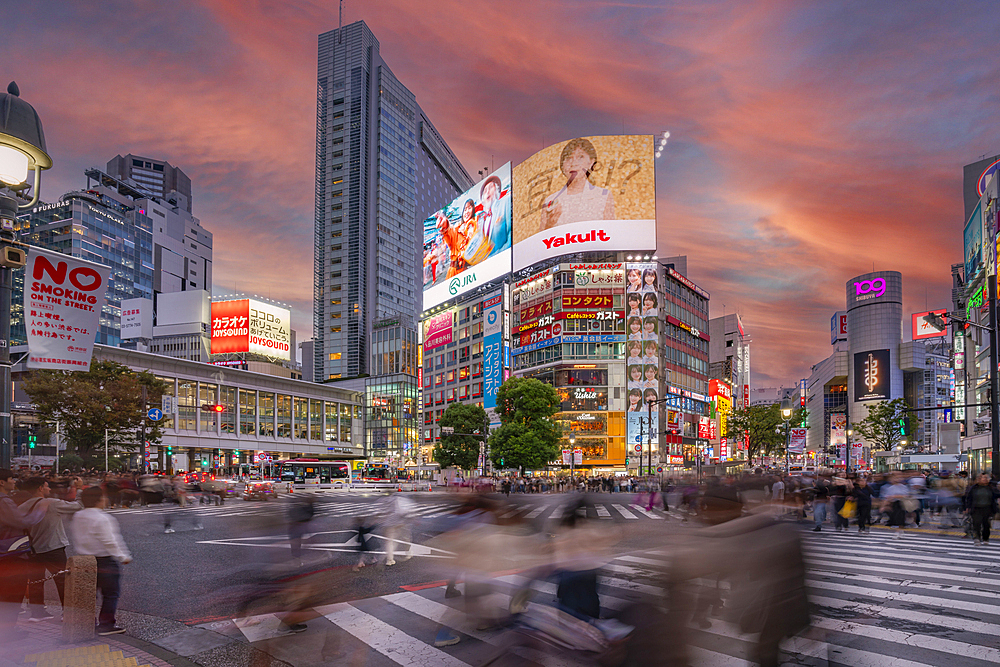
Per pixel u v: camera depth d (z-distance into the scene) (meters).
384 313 144.50
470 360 92.88
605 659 4.23
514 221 86.81
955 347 79.12
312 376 152.88
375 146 149.50
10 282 12.12
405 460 111.50
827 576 11.60
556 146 81.94
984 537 17.34
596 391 76.88
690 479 27.78
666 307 83.12
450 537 6.26
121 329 136.75
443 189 187.25
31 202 12.38
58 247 126.88
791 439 79.12
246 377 86.69
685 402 86.06
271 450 89.25
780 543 4.61
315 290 144.88
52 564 7.82
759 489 4.90
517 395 60.88
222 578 11.43
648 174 78.88
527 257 83.56
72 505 8.91
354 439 108.31
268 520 15.56
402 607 8.70
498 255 88.50
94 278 13.16
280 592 6.45
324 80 151.12
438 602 9.01
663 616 4.32
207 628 7.88
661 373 79.81
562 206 80.19
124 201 165.88
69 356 12.70
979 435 59.66
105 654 6.42
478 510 6.16
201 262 198.88
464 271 96.06
